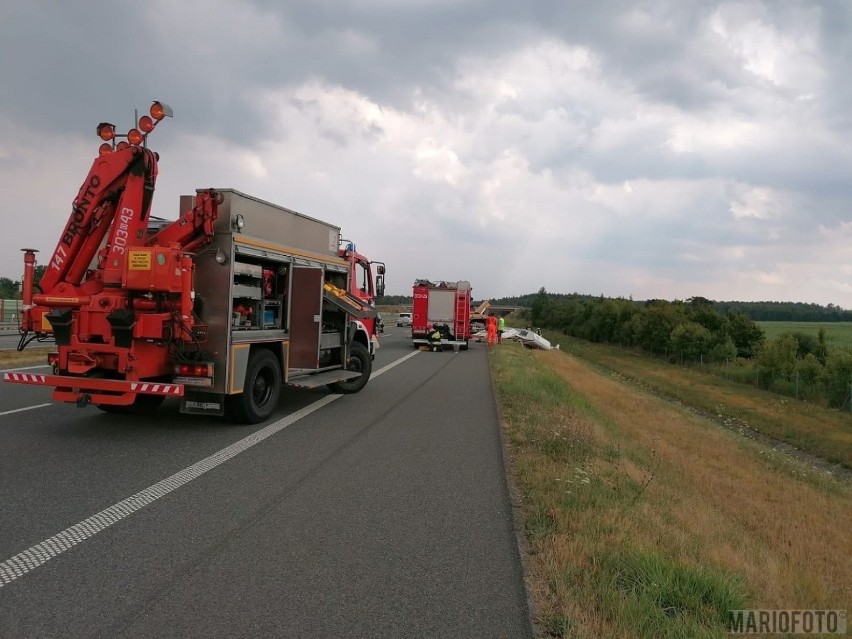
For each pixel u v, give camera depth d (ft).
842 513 35.35
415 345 104.12
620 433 43.60
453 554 14.60
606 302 210.18
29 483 19.31
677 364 145.79
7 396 35.88
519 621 11.46
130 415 31.37
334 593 12.40
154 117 26.58
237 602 11.87
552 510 17.31
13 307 101.30
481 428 30.96
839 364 91.35
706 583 13.20
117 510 17.06
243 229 28.89
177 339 26.13
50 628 10.72
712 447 50.42
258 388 30.78
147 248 25.17
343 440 27.20
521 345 131.85
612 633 10.84
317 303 34.76
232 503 18.01
